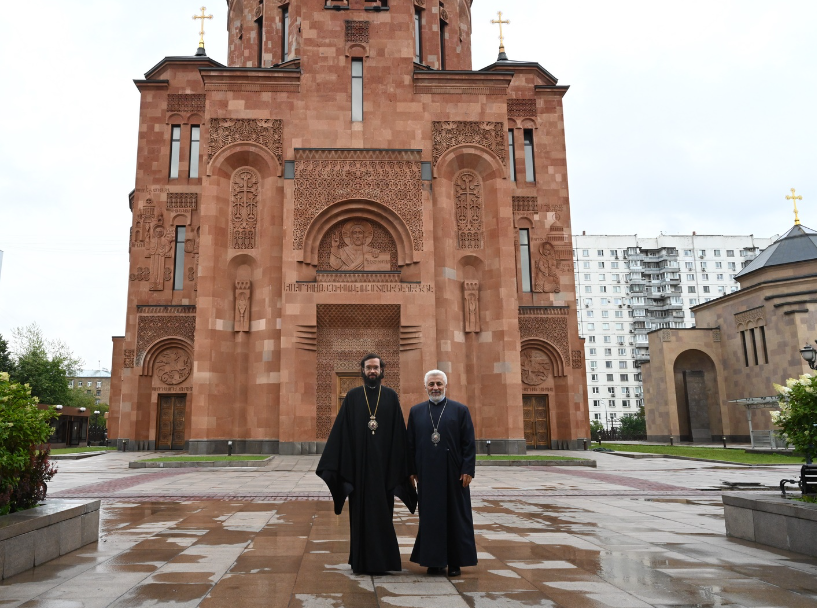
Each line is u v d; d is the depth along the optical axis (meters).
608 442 51.44
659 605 4.64
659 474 18.17
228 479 16.39
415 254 25.97
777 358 41.16
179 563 6.14
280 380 25.14
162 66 33.53
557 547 6.95
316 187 26.27
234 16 36.72
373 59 27.83
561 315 31.48
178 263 31.86
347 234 26.58
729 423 46.75
